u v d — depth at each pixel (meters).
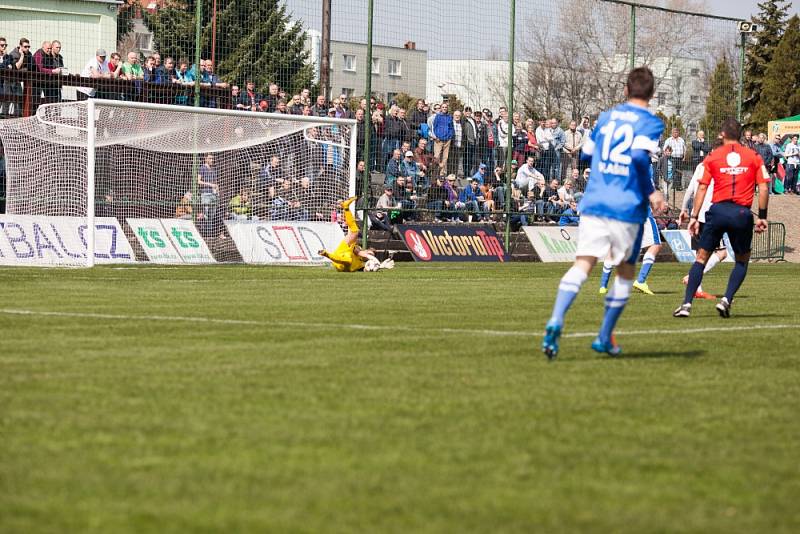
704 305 18.75
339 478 6.14
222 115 28.83
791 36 89.31
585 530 5.33
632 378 9.88
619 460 6.71
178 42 32.50
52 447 6.74
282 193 30.36
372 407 8.16
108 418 7.60
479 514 5.54
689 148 39.75
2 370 9.70
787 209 46.69
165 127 28.20
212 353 10.98
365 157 32.25
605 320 11.27
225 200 29.72
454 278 24.89
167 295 18.25
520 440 7.18
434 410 8.10
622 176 11.02
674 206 39.50
